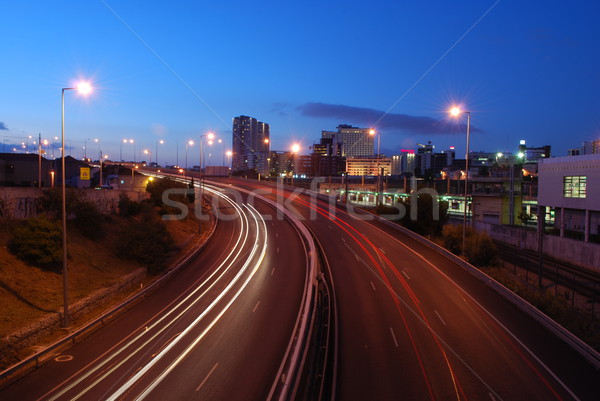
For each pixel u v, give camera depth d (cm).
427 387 1694
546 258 4828
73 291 2669
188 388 1622
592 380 1753
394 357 1975
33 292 2436
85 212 3600
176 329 2308
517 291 3048
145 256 3594
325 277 3462
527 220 6325
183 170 14338
